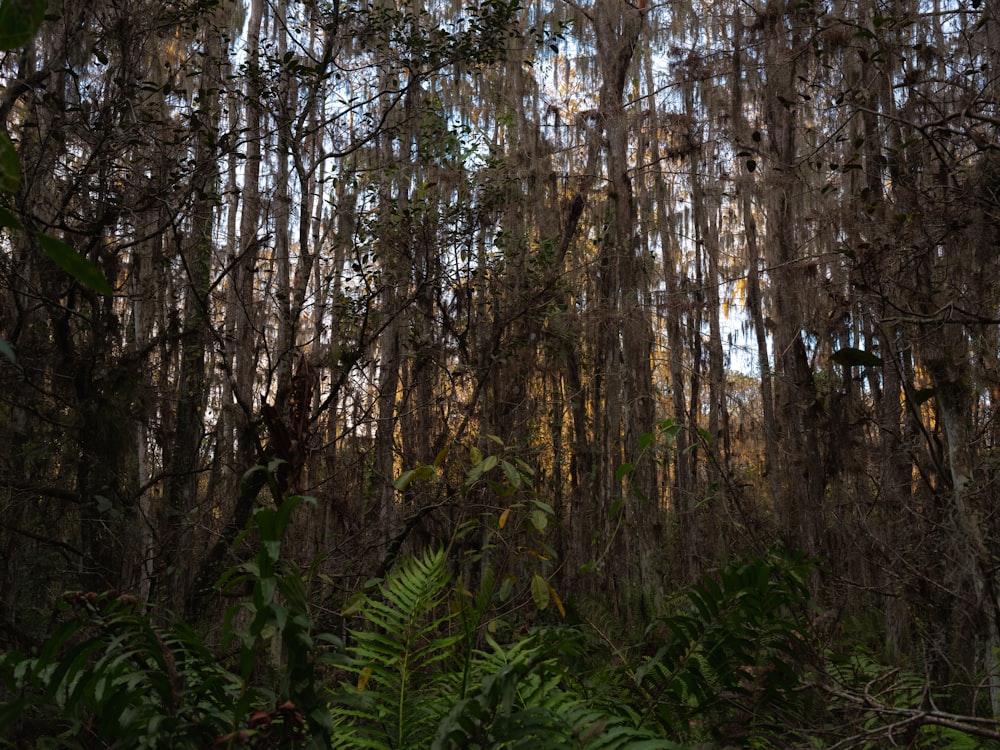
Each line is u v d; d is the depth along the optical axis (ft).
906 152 17.01
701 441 14.34
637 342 37.06
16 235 19.07
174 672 7.82
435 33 25.36
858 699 11.04
